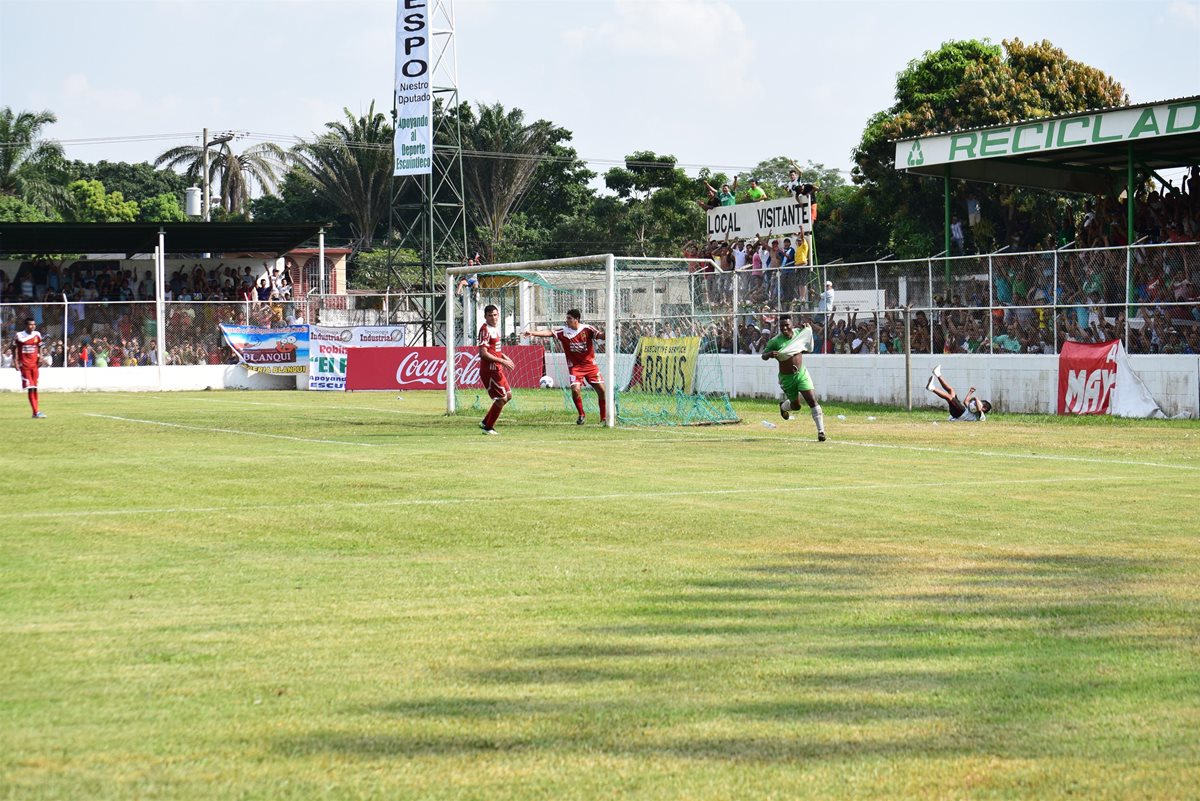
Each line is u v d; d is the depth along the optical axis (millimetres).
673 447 20219
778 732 5660
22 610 8086
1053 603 8336
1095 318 29172
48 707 5988
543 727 5723
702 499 13617
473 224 84625
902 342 33531
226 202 83875
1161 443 21016
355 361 45375
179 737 5570
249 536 11133
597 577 9234
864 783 5047
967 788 4996
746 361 37406
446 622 7777
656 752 5395
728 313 38719
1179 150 35562
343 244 88812
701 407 30469
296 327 47656
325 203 88062
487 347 23109
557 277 42938
